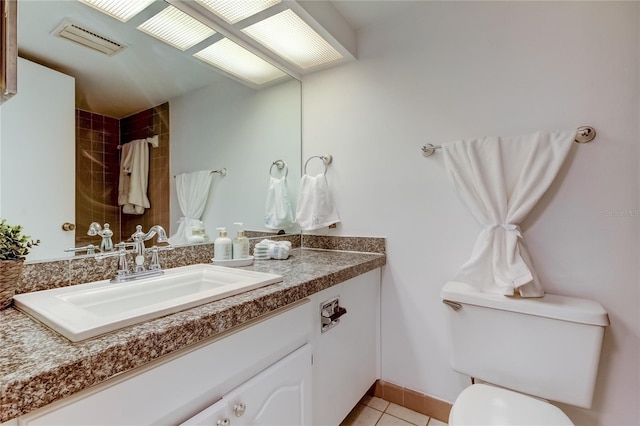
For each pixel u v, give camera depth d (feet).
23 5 3.05
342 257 5.20
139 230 3.70
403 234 5.22
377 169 5.49
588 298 3.77
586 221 3.80
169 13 4.13
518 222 3.96
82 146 3.47
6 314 2.32
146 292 3.25
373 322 5.26
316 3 4.69
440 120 4.90
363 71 5.68
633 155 3.58
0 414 1.30
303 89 6.39
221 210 5.10
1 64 2.30
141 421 1.83
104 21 3.68
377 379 5.41
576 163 3.86
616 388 3.63
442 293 4.15
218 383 2.31
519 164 4.05
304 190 5.99
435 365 4.90
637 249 3.55
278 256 4.98
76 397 1.58
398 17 5.31
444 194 4.83
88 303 2.77
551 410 3.07
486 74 4.53
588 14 3.84
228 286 2.88
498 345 3.77
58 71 3.29
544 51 4.11
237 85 5.42
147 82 4.14
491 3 4.50
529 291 3.73
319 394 3.76
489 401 3.23
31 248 2.98
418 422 4.75
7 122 2.92
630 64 3.61
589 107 3.82
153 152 4.17
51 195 3.18
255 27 4.77
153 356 1.89
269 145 5.92
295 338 3.17
